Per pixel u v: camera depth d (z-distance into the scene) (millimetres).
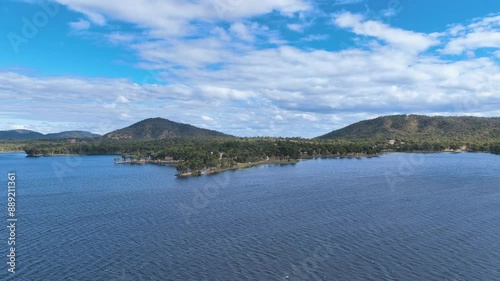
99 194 188750
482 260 90062
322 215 133375
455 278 81438
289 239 107812
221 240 108688
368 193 174125
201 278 84062
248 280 82562
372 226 118188
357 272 85062
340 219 127312
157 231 119000
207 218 133875
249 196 173125
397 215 131250
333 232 113062
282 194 176000
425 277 82062
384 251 96625
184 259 94812
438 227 115938
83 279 84250
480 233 109438
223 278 83812
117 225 127000
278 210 143125
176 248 102750
